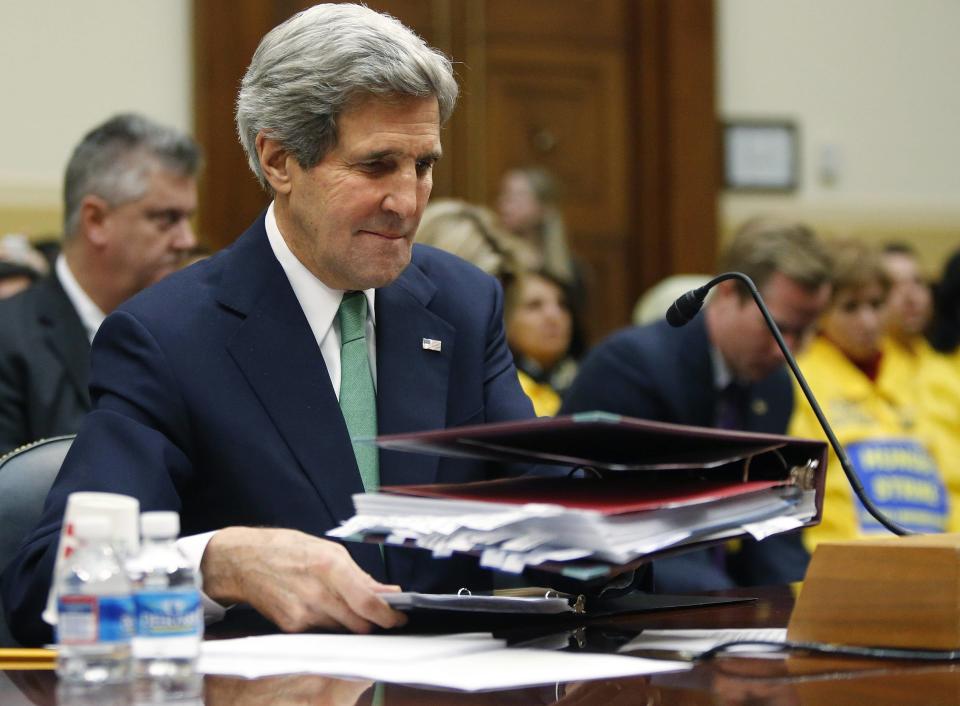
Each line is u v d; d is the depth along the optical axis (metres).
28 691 1.11
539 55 5.96
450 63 1.66
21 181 5.00
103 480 1.51
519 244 3.68
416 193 1.63
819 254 2.88
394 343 1.75
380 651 1.22
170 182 2.97
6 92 5.01
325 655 1.21
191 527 1.63
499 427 1.22
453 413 1.77
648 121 6.03
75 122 5.09
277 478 1.62
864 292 3.51
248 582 1.37
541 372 3.60
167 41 5.23
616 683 1.11
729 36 6.08
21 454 1.77
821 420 1.52
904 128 6.22
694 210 5.99
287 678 1.15
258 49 1.67
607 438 1.27
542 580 1.47
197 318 1.66
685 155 5.98
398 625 1.35
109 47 5.14
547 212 5.30
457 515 1.26
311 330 1.69
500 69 5.92
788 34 6.13
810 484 1.42
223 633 1.45
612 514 1.18
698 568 2.58
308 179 1.63
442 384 1.76
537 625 1.42
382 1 5.77
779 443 1.37
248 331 1.66
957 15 6.28
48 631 1.42
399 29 1.63
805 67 6.14
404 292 1.79
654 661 1.20
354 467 1.64
